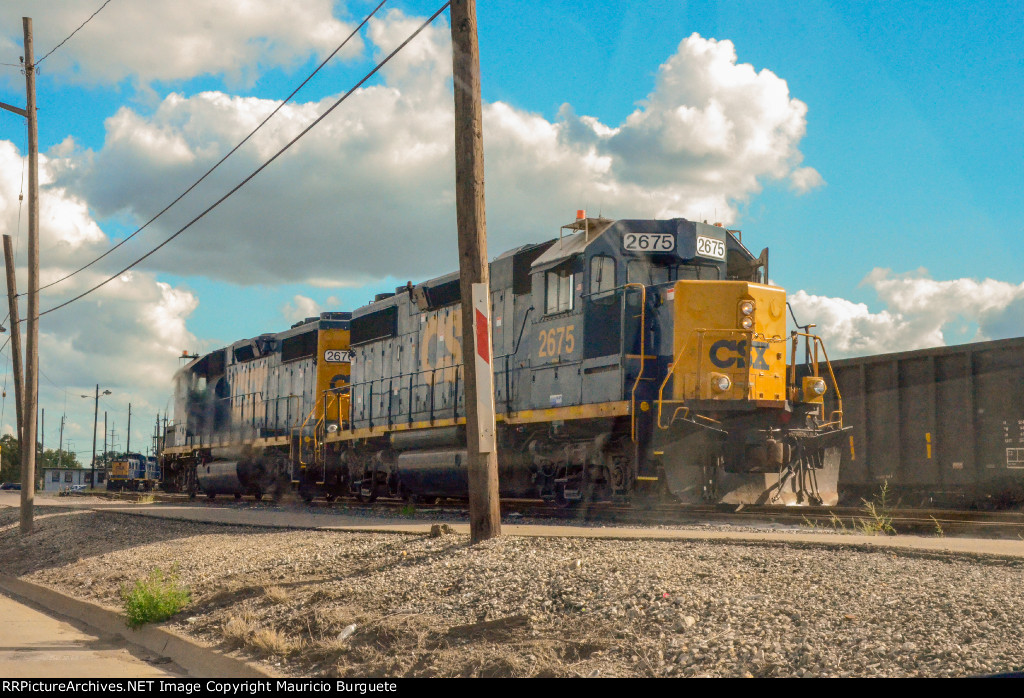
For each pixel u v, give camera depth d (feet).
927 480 51.70
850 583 22.52
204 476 108.88
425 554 32.53
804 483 49.90
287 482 94.22
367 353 82.99
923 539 33.37
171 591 33.68
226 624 29.63
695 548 29.50
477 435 34.14
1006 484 48.67
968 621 18.58
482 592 26.09
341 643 24.62
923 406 52.21
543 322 57.98
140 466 243.60
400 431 73.97
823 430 50.21
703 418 48.78
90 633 34.73
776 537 32.86
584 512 51.98
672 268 53.93
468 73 35.12
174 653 29.01
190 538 50.67
